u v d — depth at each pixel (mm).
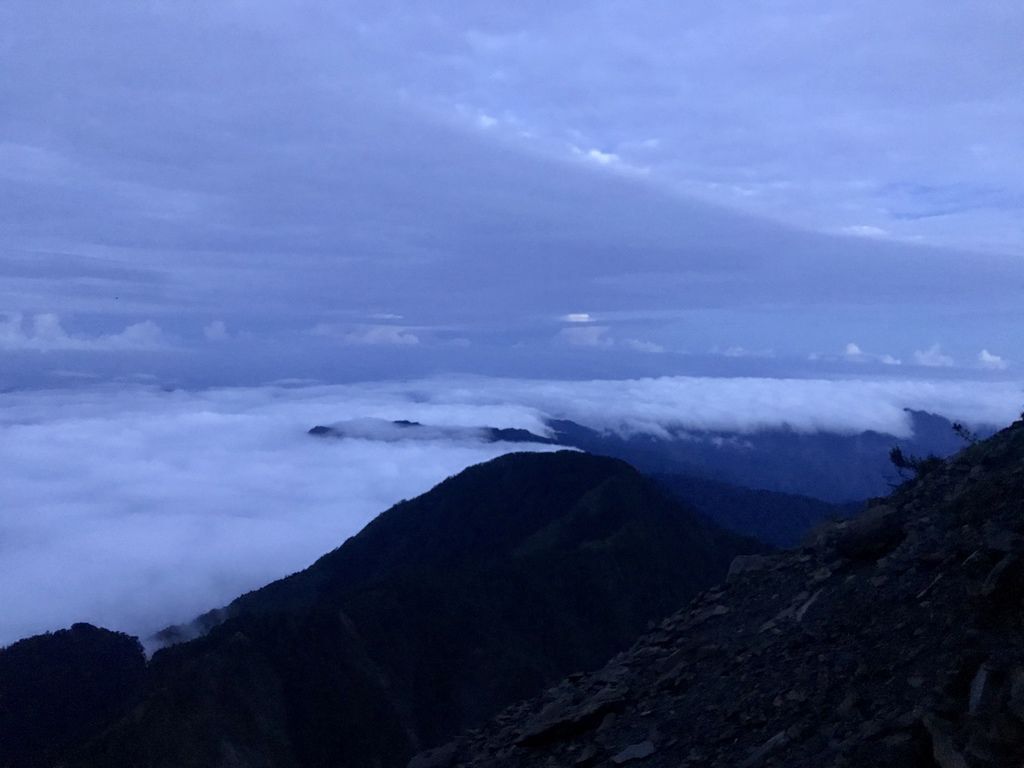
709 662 9734
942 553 8672
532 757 9633
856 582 9438
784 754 6891
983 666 6156
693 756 7766
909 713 6363
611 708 9742
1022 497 8859
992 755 5312
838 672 7699
